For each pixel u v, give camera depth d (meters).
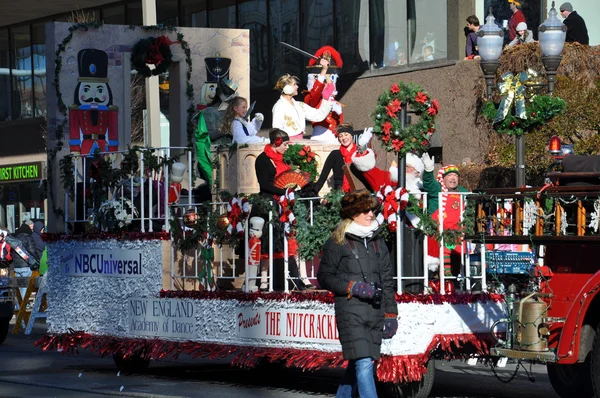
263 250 17.12
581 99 24.20
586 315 13.89
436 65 31.67
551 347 14.21
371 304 12.60
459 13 31.36
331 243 12.80
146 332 18.58
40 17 51.00
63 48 22.50
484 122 28.52
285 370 19.98
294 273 16.91
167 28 23.73
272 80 39.78
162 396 16.28
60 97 22.42
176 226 18.38
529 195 14.22
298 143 19.59
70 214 21.44
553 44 18.45
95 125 22.72
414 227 15.20
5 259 29.98
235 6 41.38
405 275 15.24
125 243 19.03
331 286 12.65
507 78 17.98
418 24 33.00
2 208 53.84
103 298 19.48
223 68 24.31
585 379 15.20
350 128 18.44
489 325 15.24
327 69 21.50
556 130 24.20
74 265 20.11
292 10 38.66
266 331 16.34
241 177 19.53
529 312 14.22
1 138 53.78
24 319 29.62
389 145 15.55
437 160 31.58
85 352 23.72
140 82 40.75
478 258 15.95
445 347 14.86
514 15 29.22
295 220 15.97
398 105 15.56
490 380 18.36
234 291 16.95
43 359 22.36
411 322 14.70
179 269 18.91
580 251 14.42
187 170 20.97
